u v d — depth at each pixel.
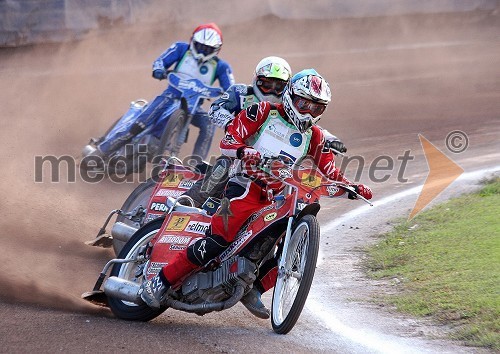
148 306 21.33
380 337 20.28
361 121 53.09
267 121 20.17
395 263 26.45
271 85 26.17
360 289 24.53
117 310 21.83
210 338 19.61
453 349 19.06
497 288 22.12
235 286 20.45
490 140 46.53
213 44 36.03
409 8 95.44
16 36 70.62
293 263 20.52
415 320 21.41
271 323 21.30
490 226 28.22
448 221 29.98
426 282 23.98
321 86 19.52
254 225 20.19
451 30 91.75
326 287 24.94
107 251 28.92
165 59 36.59
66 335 19.05
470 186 35.06
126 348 18.28
